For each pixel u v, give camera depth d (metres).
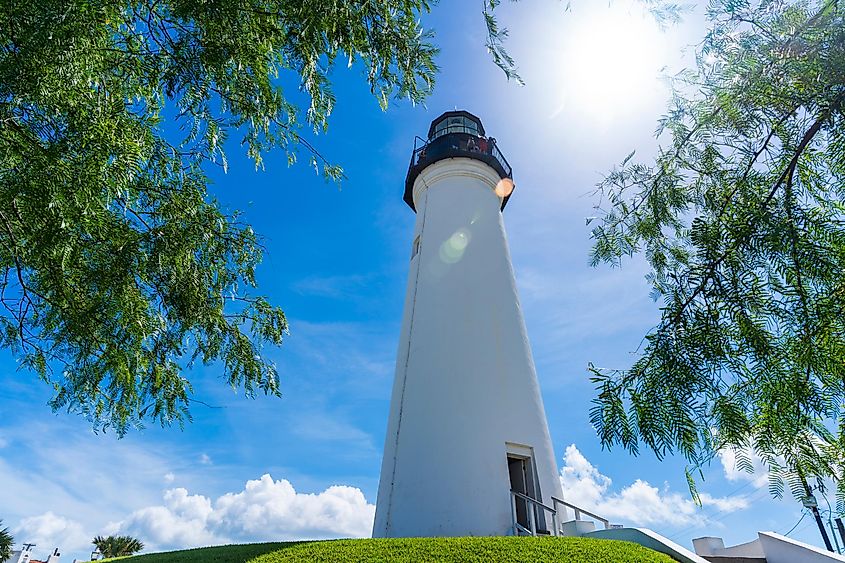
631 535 7.38
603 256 2.50
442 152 14.02
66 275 3.30
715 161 2.12
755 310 1.66
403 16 3.46
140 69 3.10
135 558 8.14
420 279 12.03
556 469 9.79
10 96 2.46
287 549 7.12
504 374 10.30
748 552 8.30
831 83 1.72
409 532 8.53
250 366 4.38
